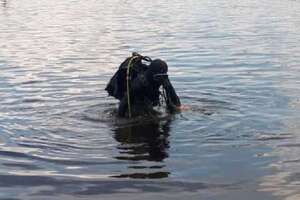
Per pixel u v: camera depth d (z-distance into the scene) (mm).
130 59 9070
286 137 7434
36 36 20375
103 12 30984
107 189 5770
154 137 7602
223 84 11258
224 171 6207
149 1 39031
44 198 5562
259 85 11047
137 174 6180
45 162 6645
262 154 6758
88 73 12852
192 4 35500
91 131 7969
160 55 15438
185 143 7293
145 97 8992
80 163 6586
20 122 8508
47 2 39500
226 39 18578
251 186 5750
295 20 24281
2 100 10078
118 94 9125
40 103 9820
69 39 19328
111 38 19328
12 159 6762
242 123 8188
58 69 13438
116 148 7148
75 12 31219
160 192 5660
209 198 5465
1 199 5547
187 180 5965
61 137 7680
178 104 8945
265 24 22953
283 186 5730
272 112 8812
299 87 10742
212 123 8227
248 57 14781
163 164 6488
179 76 12242
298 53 15242
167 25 23391
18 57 15492
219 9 31172
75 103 9797
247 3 35062
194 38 18984
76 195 5625
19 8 34406
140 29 21953
